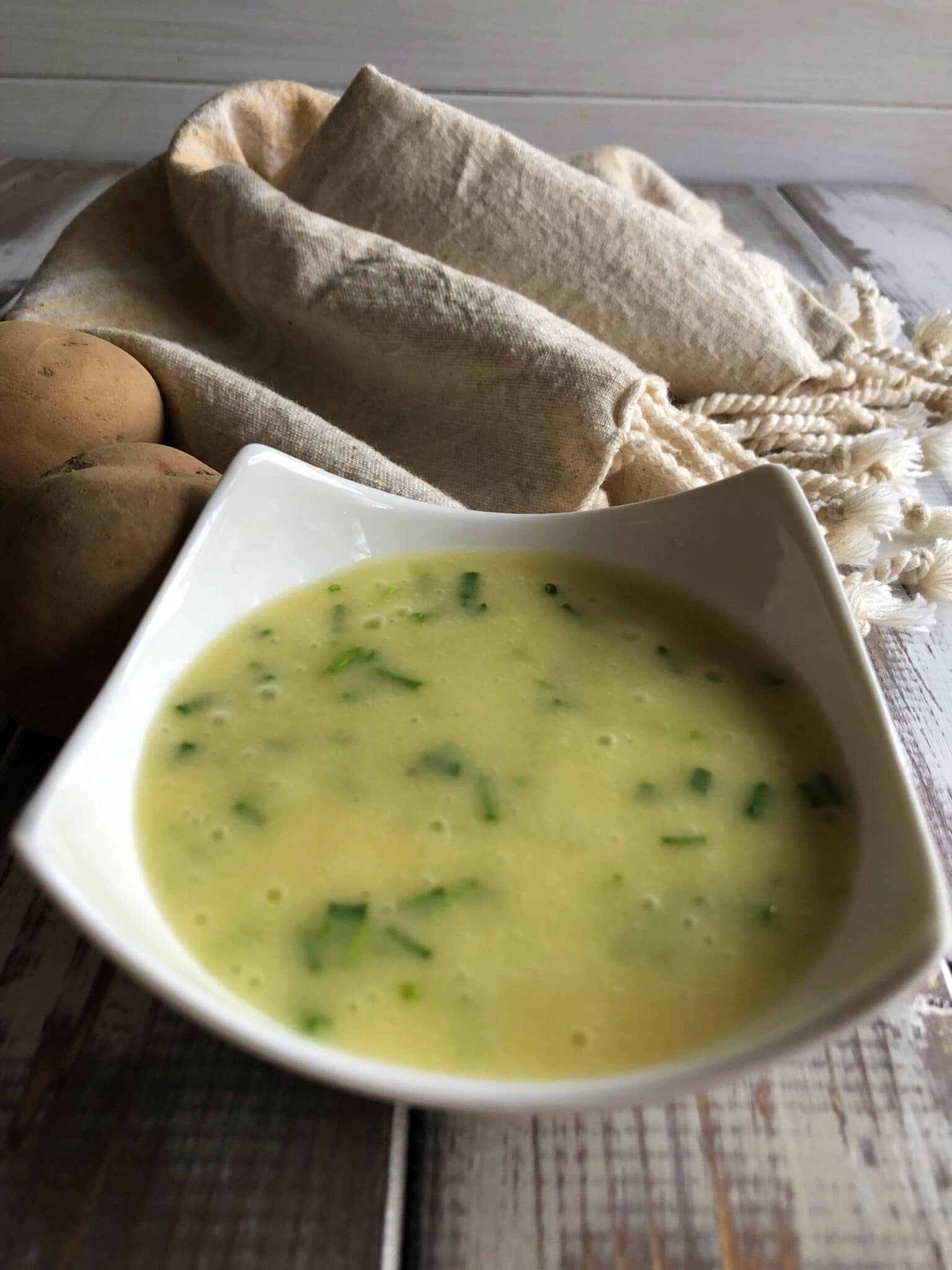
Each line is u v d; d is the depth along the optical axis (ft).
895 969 0.60
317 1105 0.73
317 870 0.78
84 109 2.89
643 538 1.04
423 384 1.41
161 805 0.82
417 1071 0.61
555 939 0.73
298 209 1.54
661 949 0.73
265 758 0.86
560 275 1.62
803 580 0.93
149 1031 0.78
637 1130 0.73
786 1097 0.75
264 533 1.00
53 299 1.66
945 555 1.31
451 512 1.07
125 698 0.82
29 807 0.65
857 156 3.10
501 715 0.91
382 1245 0.67
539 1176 0.71
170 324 1.69
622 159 2.19
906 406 1.70
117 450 1.12
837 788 0.82
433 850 0.79
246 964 0.71
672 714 0.91
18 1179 0.69
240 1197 0.69
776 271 1.74
